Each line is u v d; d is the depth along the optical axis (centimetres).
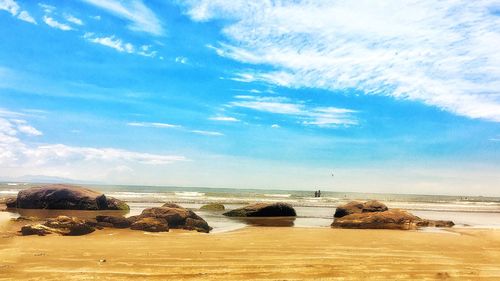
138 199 4803
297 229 1877
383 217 2214
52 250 1111
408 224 2194
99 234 1527
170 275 849
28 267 898
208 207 3453
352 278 862
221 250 1169
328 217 2986
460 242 1495
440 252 1240
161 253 1097
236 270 908
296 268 943
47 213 2630
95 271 871
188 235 1554
